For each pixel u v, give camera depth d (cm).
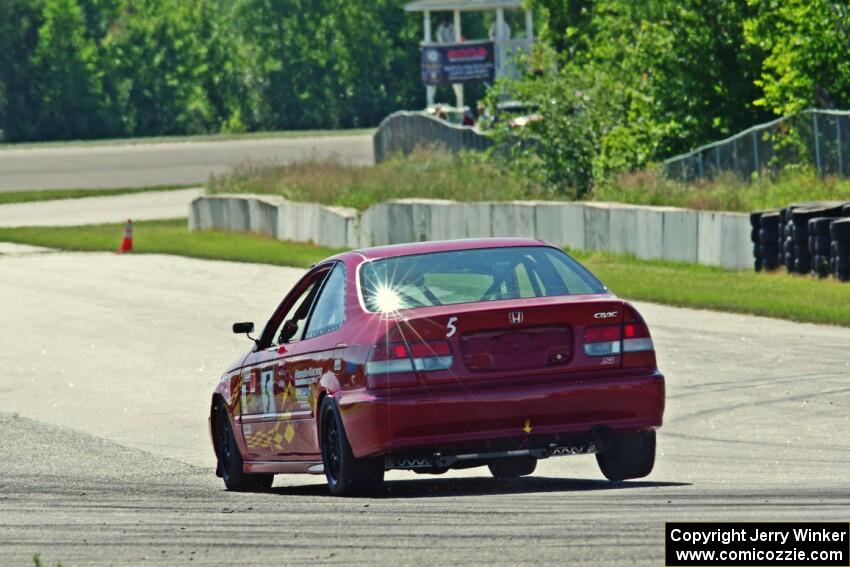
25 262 14862
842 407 5131
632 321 3438
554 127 16738
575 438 3388
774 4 15250
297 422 3722
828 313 7888
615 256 12206
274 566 2542
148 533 3052
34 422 5997
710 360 6569
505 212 13538
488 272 3528
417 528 2867
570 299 3441
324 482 4503
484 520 2925
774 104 15450
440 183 17238
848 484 3419
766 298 8731
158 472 4672
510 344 3366
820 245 9575
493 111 17388
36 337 9075
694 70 16625
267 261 14088
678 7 16700
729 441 4603
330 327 3594
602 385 3375
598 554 2461
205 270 13338
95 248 16600
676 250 11525
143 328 9250
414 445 3312
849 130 12694
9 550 2914
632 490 3409
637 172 14800
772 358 6500
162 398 6594
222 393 4259
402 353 3331
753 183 13212
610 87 16862
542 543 2598
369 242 15375
